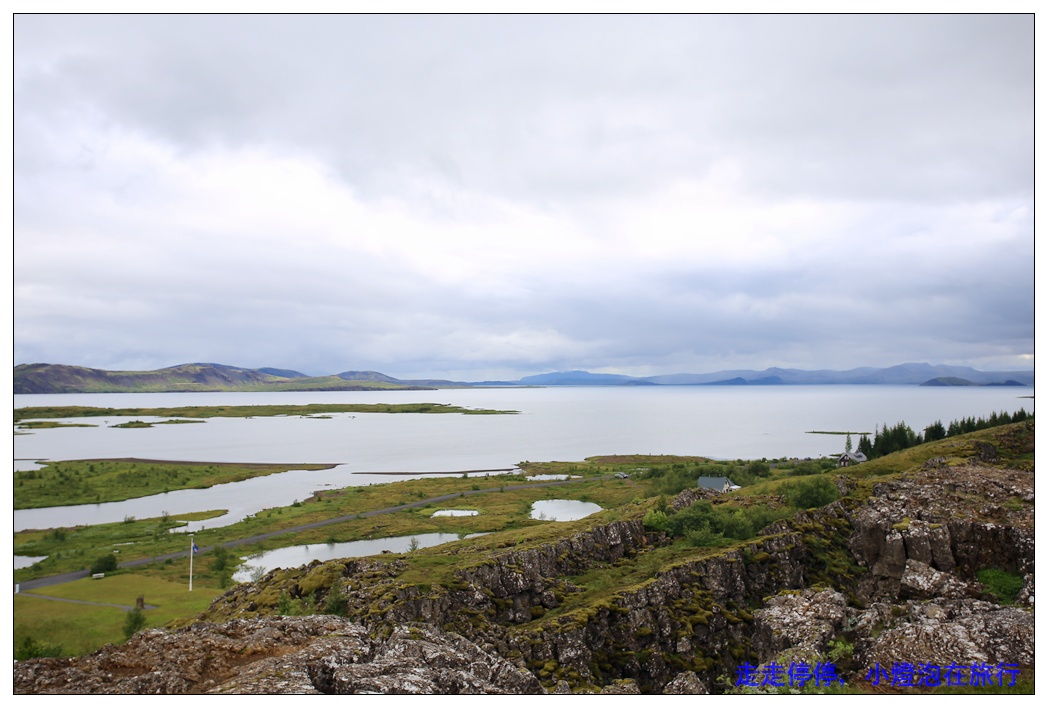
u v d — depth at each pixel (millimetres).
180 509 188750
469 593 53344
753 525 71312
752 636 49875
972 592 44344
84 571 117625
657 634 50125
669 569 56500
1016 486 57469
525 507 177250
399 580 54219
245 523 162375
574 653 45750
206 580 110438
